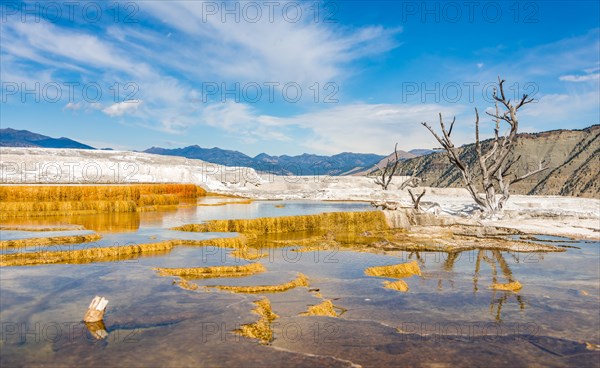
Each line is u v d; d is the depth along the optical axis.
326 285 9.27
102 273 8.44
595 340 6.51
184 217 17.28
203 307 6.71
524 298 8.95
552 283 10.34
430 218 21.16
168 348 5.13
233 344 5.32
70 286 7.50
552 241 17.16
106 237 11.76
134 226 14.15
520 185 94.31
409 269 11.15
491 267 12.21
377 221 19.62
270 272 9.55
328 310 7.45
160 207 21.80
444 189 45.16
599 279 10.79
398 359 5.55
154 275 8.41
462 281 10.42
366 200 35.66
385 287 9.31
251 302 7.12
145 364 4.69
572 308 8.25
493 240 16.80
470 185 26.08
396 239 16.78
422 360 5.55
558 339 6.52
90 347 5.10
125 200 21.09
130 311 6.37
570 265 12.55
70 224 13.72
